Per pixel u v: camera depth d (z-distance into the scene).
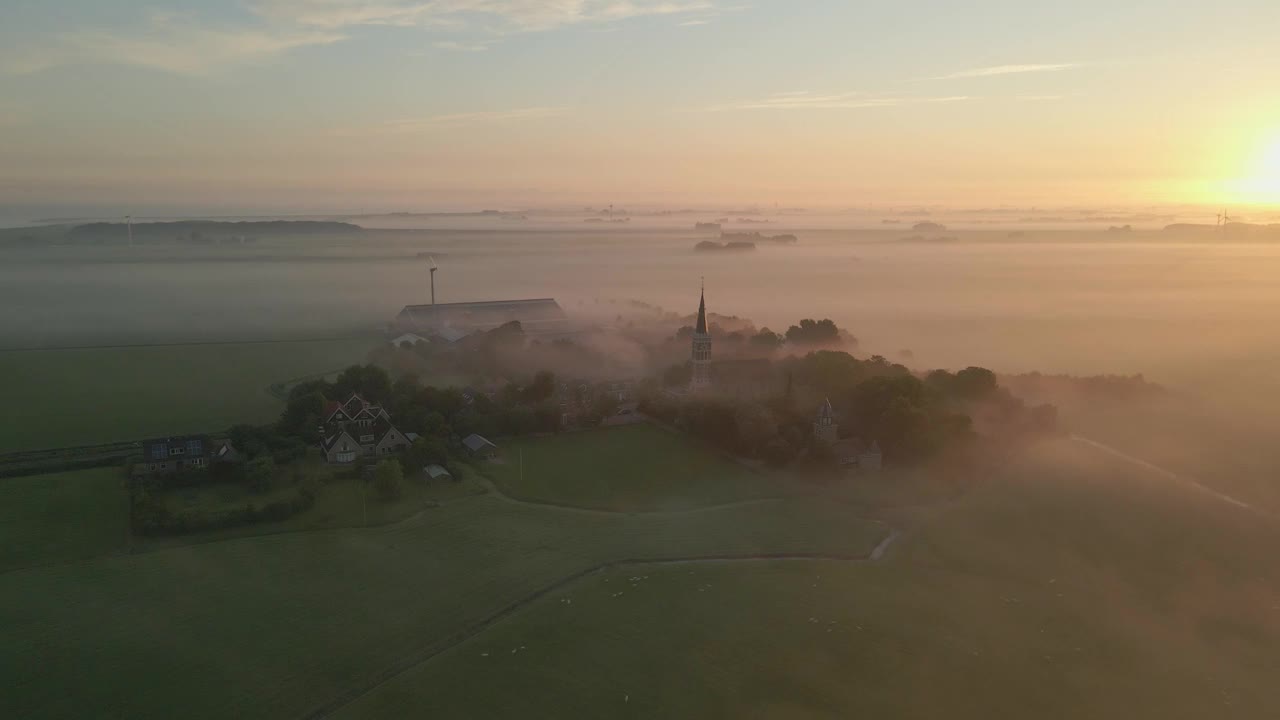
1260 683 119.62
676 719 107.00
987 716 109.75
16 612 129.62
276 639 124.25
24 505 169.88
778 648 124.38
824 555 160.88
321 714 107.44
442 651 122.38
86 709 107.06
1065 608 140.62
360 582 142.75
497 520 171.75
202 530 161.38
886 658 122.62
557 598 138.88
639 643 124.94
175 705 108.38
